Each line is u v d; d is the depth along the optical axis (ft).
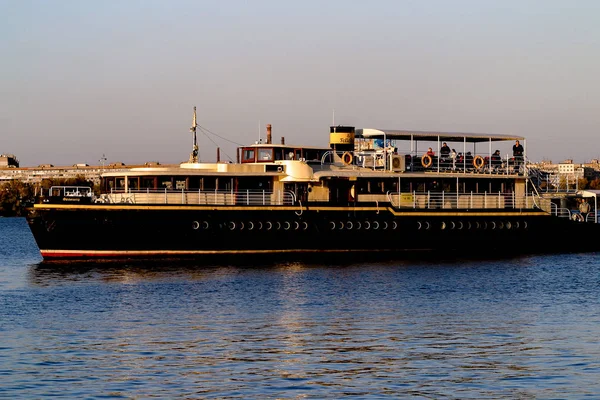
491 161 298.97
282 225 260.62
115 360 134.92
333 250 269.44
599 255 292.81
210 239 253.24
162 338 150.92
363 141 310.45
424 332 156.46
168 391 118.62
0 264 283.79
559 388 119.75
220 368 130.41
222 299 191.62
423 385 121.60
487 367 131.13
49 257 246.27
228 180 259.60
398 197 278.26
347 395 117.08
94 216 242.99
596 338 151.53
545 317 172.65
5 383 122.01
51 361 134.31
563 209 306.55
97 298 192.95
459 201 287.69
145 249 248.52
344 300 191.62
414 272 239.30
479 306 185.88
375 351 141.28
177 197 253.03
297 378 125.08
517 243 293.43
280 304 185.68
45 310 179.11
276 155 273.33
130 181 253.03
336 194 273.33
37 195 254.68
